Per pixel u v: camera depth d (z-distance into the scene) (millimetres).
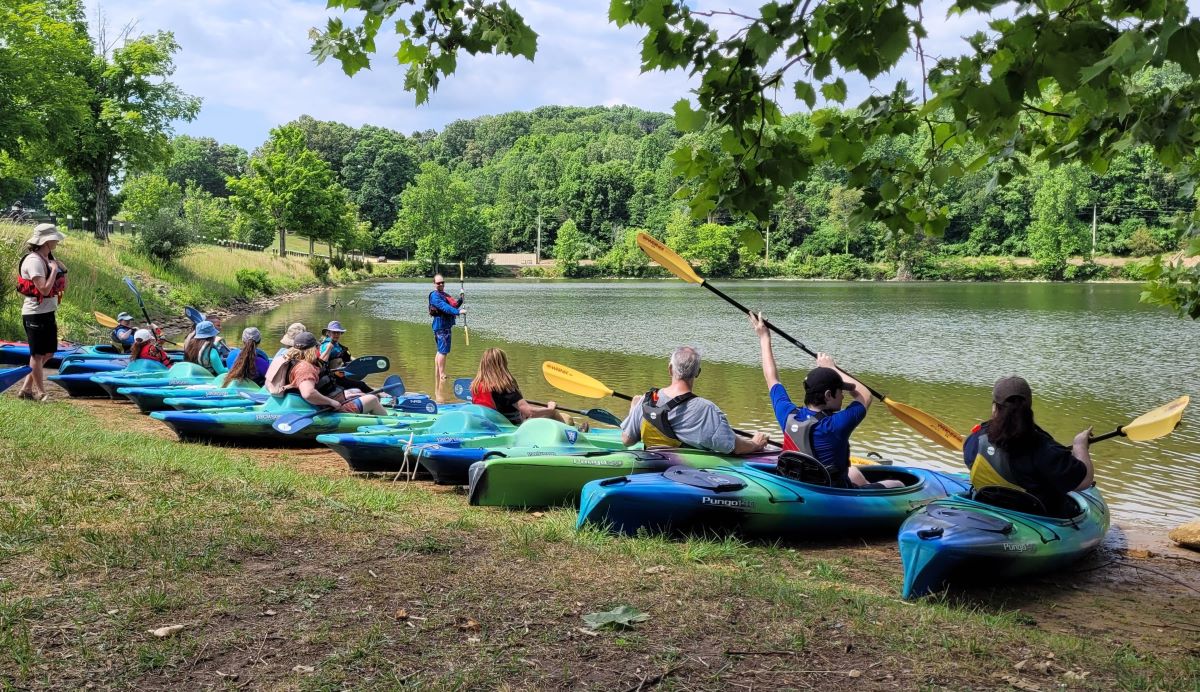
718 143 4266
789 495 6043
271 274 49844
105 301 21500
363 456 7781
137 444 7492
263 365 10844
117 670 3158
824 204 100875
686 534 5914
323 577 4105
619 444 7922
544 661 3402
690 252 98688
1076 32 3164
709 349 21078
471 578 4258
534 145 186375
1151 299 7289
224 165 151875
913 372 17328
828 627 3912
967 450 5789
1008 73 3363
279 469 7074
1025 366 18234
